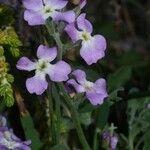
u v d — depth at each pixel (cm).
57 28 19
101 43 20
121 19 35
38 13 19
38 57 19
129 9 37
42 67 19
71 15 18
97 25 35
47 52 19
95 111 24
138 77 32
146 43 37
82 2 19
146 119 25
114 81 26
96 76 24
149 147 24
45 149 24
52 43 20
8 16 23
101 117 23
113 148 23
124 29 36
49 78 20
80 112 24
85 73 22
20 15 23
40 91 19
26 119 23
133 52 35
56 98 21
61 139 24
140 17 38
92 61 19
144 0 38
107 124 25
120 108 25
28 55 23
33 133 23
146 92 25
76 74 20
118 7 35
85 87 20
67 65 19
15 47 22
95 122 24
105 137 23
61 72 19
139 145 26
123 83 27
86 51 19
